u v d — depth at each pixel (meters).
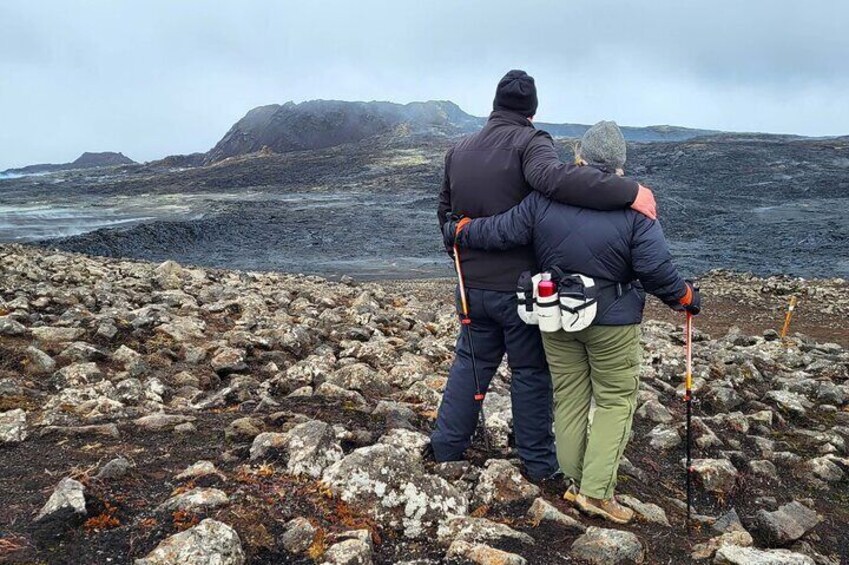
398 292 17.48
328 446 3.98
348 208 48.03
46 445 4.20
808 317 16.61
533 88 4.16
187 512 3.33
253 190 63.28
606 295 3.77
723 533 4.01
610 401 3.97
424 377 6.51
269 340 7.14
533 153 3.92
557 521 3.72
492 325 4.28
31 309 7.68
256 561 3.13
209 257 30.14
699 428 5.97
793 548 4.30
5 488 3.58
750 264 29.14
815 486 5.45
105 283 9.71
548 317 3.77
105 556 3.02
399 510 3.59
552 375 4.11
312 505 3.56
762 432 6.57
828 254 31.33
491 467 4.05
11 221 40.47
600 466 3.92
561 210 3.76
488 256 4.08
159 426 4.59
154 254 29.97
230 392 5.54
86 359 6.08
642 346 9.09
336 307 10.36
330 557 3.10
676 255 31.52
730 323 15.78
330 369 6.24
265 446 4.10
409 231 38.62
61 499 3.26
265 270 26.70
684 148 71.31
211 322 8.16
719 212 45.28
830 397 7.85
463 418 4.36
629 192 3.63
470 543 3.33
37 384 5.44
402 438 4.56
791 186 55.53
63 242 28.73
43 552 3.00
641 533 3.87
